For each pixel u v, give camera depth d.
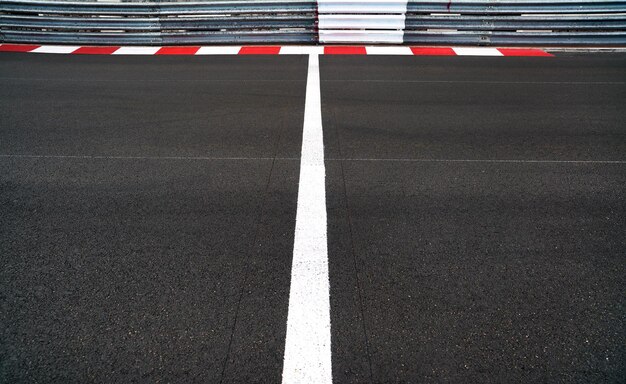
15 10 10.01
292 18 10.09
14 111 5.66
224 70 7.97
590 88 6.77
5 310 2.34
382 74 7.64
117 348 2.11
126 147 4.54
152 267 2.69
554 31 9.84
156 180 3.82
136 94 6.48
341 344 2.13
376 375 1.96
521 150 4.46
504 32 9.98
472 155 4.34
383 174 3.91
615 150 4.47
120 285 2.53
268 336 2.18
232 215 3.26
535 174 3.94
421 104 5.97
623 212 3.31
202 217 3.24
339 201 3.45
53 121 5.30
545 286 2.52
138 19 10.10
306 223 3.15
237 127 5.10
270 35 10.33
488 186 3.71
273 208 3.35
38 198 3.51
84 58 9.05
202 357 2.06
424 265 2.70
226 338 2.17
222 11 10.05
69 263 2.73
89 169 4.03
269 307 2.36
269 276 2.60
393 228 3.09
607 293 2.47
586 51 9.59
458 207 3.37
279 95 6.39
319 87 6.82
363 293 2.46
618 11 9.35
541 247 2.88
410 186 3.69
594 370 1.99
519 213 3.29
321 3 9.77
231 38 10.39
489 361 2.04
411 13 9.90
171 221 3.19
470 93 6.51
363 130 5.00
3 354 2.07
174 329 2.22
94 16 10.12
